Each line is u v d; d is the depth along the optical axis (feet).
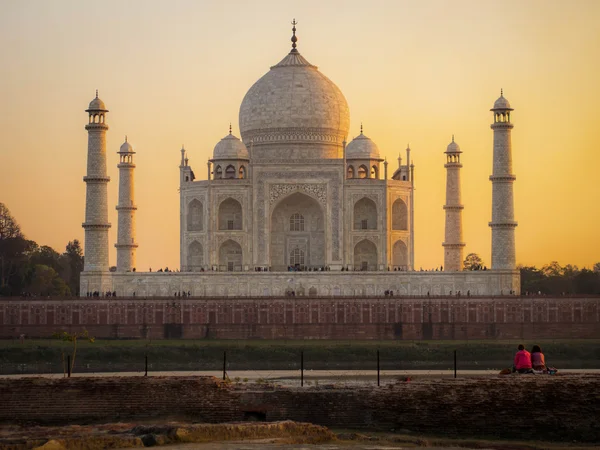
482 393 436.76
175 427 412.98
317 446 404.36
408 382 453.17
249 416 450.30
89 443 398.21
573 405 431.84
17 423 448.24
